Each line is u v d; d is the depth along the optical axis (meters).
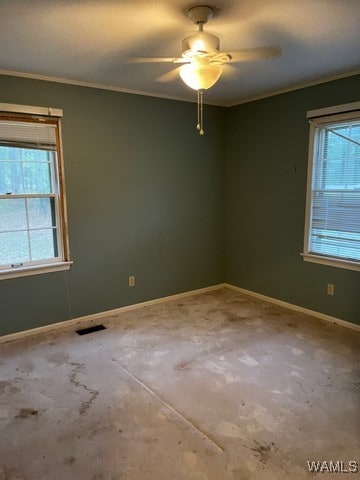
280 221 3.97
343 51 2.58
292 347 2.99
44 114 3.17
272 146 3.94
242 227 4.47
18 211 3.22
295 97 3.62
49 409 2.20
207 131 4.33
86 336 3.28
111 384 2.47
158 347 3.03
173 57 2.67
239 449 1.86
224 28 2.18
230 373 2.59
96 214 3.62
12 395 2.35
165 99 3.92
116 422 2.08
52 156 3.32
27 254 3.32
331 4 1.88
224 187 4.63
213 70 2.19
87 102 3.39
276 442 1.90
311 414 2.12
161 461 1.78
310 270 3.71
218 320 3.63
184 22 2.08
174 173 4.12
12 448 1.88
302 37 2.33
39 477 1.70
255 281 4.38
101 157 3.56
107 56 2.64
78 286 3.60
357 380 2.48
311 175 3.56
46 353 2.95
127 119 3.67
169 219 4.17
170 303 4.18
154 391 2.38
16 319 3.27
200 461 1.78
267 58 2.72
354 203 3.28
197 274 4.53
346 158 3.29
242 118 4.26
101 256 3.71
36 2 1.83
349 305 3.40
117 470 1.73
